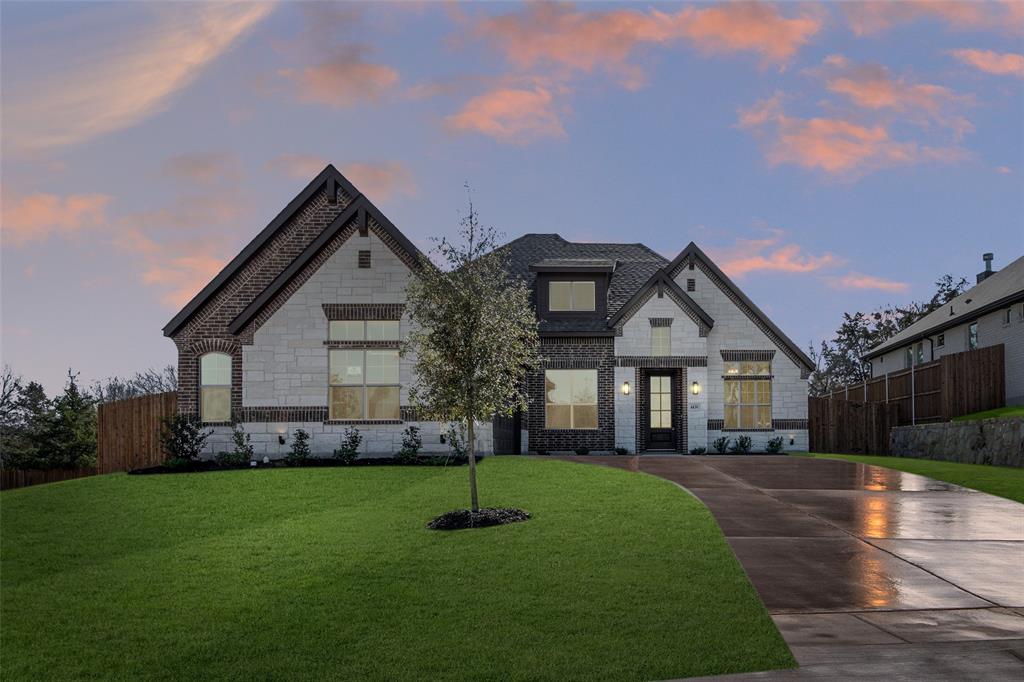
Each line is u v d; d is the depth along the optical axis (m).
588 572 11.88
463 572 12.12
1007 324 35.31
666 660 8.84
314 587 11.77
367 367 25.50
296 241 27.14
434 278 16.58
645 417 32.75
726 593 10.93
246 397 25.42
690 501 16.89
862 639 9.42
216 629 10.36
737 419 33.06
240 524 16.45
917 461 26.92
